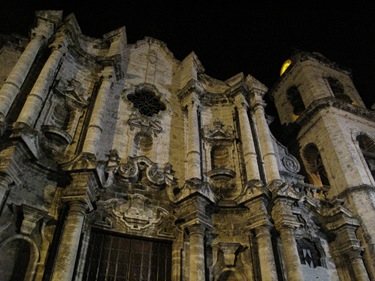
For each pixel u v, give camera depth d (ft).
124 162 60.29
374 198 67.56
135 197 55.88
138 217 54.24
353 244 61.77
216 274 53.42
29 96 53.36
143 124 67.10
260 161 67.67
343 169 74.33
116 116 66.54
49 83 58.03
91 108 63.21
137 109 70.08
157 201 57.36
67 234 44.70
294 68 107.65
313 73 100.22
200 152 67.10
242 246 56.34
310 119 89.51
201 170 65.16
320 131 85.10
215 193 62.54
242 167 66.90
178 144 68.74
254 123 74.90
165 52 86.38
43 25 64.54
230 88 79.25
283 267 54.54
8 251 43.91
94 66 70.03
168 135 69.26
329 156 79.61
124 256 51.78
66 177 50.44
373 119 90.43
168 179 60.34
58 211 48.34
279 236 57.62
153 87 75.97
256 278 52.75
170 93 78.38
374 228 63.05
